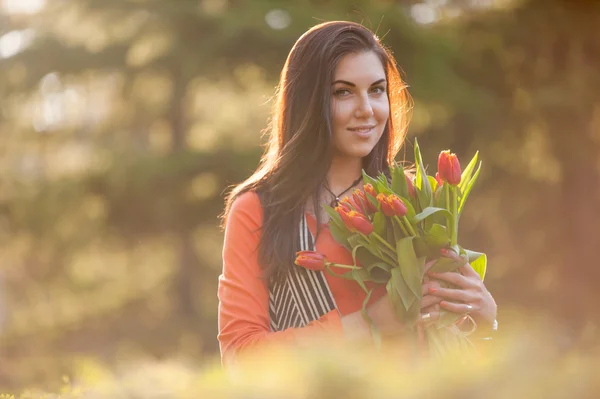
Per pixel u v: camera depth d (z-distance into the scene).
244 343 1.91
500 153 19.25
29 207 17.86
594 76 18.62
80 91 19.80
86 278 21.27
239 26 16.73
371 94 2.09
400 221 1.88
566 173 18.89
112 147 18.73
